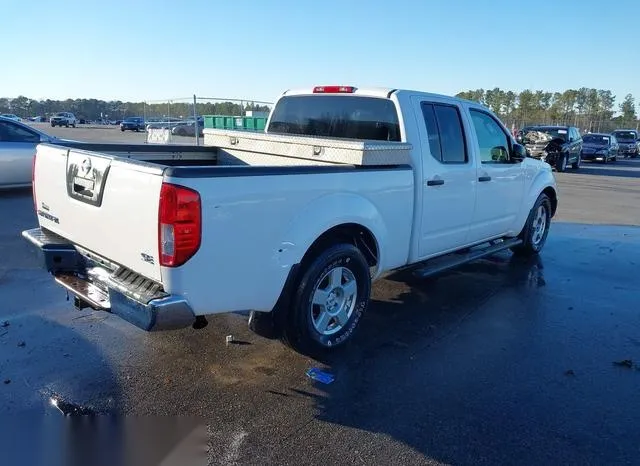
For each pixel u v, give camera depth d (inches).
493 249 242.8
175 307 119.3
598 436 124.2
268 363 154.3
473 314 200.5
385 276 245.1
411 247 189.5
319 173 145.3
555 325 192.1
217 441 117.6
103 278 138.5
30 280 219.1
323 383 143.8
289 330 149.8
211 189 120.0
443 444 119.0
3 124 426.3
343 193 153.7
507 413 132.4
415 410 132.3
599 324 194.4
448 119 205.2
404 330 182.9
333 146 168.7
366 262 166.2
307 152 178.1
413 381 147.0
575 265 279.0
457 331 183.6
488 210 233.3
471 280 244.7
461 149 211.3
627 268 275.7
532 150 901.2
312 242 145.1
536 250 291.6
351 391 140.3
